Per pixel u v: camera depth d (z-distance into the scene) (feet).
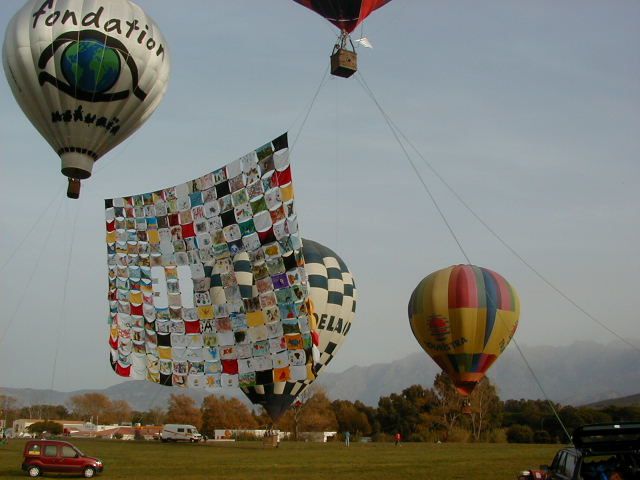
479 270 106.93
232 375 75.10
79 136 79.25
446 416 250.37
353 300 120.26
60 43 76.33
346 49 77.66
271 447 150.92
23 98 79.00
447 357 104.17
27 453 75.72
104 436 283.79
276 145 74.84
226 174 77.30
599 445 37.45
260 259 74.54
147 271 80.33
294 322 72.95
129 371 79.10
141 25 80.33
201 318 77.36
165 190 80.79
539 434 224.12
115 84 78.13
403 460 100.01
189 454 118.01
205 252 77.66
